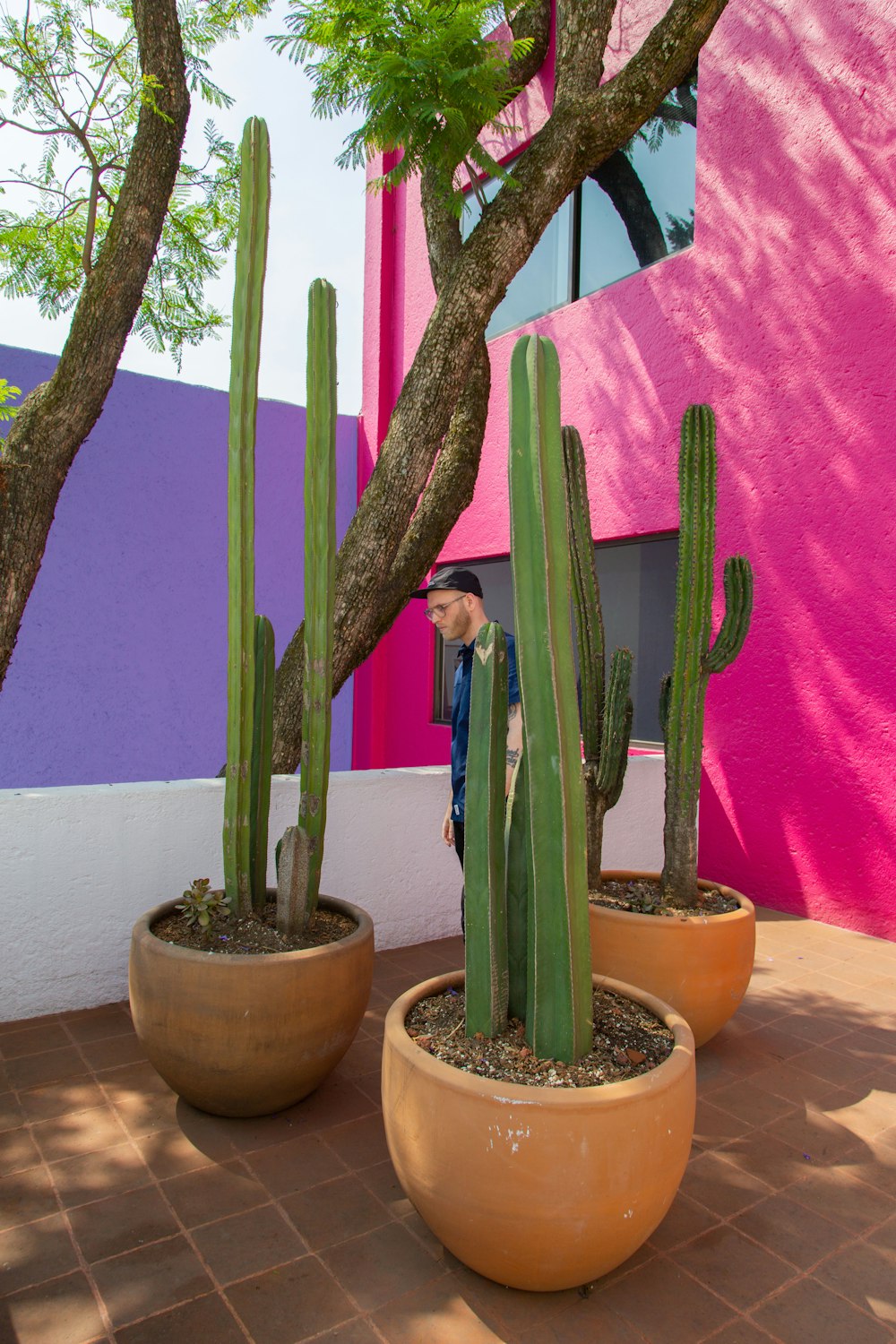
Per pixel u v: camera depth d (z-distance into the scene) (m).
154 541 7.57
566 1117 1.62
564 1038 1.89
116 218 3.64
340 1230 2.01
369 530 4.08
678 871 3.15
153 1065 2.46
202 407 7.78
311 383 2.65
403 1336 1.70
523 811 2.12
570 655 1.91
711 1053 3.03
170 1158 2.29
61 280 4.98
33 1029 3.04
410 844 4.02
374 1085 2.73
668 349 5.52
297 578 8.41
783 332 4.81
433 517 4.62
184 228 5.08
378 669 8.74
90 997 3.23
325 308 2.65
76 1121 2.45
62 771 7.19
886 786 4.30
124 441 7.40
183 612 7.72
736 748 5.02
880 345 4.34
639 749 5.83
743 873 4.99
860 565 4.41
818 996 3.57
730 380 5.11
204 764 7.86
